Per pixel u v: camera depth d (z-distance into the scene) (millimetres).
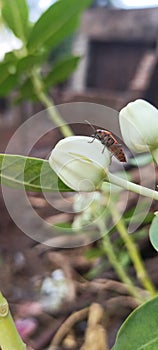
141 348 221
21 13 383
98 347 343
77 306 383
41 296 409
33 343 363
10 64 381
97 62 975
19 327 373
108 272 410
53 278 424
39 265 450
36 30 365
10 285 438
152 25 868
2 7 380
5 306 226
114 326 361
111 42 955
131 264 414
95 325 352
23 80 397
